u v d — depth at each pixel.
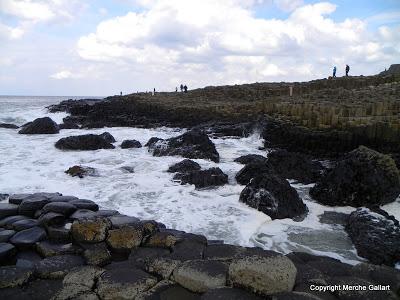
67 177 10.51
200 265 4.69
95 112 26.84
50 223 5.95
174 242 5.66
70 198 7.16
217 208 8.17
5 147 14.99
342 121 13.66
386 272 4.86
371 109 14.90
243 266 4.18
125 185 9.80
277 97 24.72
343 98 19.91
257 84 33.19
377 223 6.55
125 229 5.68
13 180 10.05
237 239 6.71
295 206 8.01
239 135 17.28
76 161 12.73
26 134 18.72
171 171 11.09
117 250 5.55
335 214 8.15
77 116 26.75
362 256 6.12
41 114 29.94
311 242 6.70
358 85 26.03
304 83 29.48
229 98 29.25
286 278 4.10
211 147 13.11
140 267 5.02
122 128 22.00
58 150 14.63
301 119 15.45
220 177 9.91
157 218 7.57
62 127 21.28
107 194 9.05
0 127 20.84
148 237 5.79
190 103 26.70
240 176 10.09
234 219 7.57
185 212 7.93
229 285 4.29
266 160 11.23
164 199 8.75
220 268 4.63
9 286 4.48
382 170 8.60
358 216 7.02
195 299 4.30
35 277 4.73
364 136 12.68
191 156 12.86
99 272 4.75
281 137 15.23
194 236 6.04
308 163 10.80
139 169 11.55
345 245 6.58
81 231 5.58
